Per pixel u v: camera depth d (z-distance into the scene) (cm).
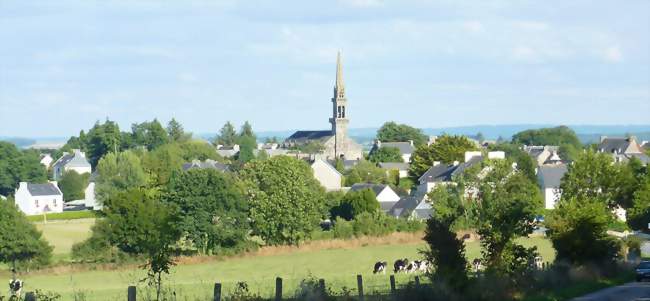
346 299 5572
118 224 13375
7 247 13300
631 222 15512
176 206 14788
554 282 7200
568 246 8506
